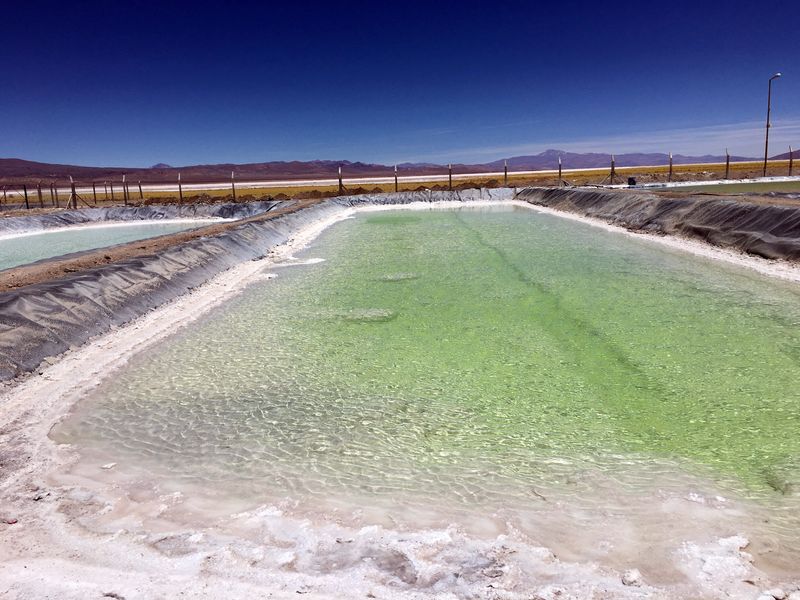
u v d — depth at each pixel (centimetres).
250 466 405
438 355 634
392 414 486
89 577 284
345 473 390
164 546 311
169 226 2709
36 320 672
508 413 480
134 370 614
